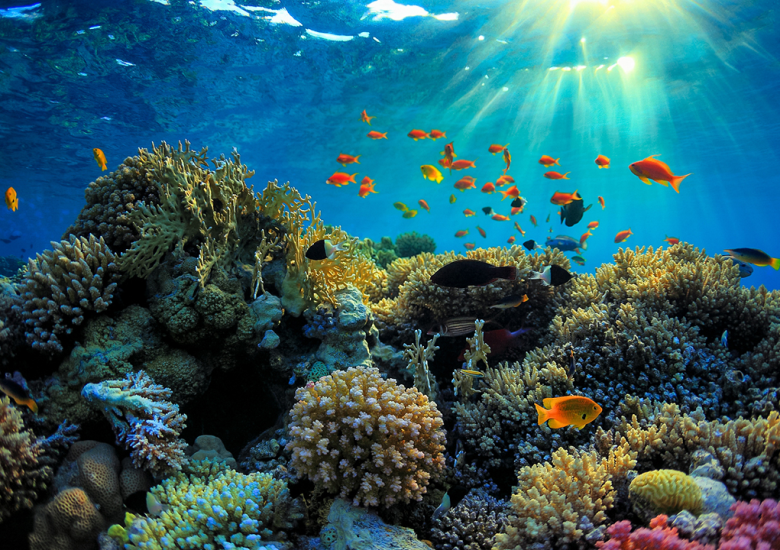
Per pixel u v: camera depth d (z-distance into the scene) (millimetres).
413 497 2812
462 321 4492
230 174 4121
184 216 3803
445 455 3672
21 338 3141
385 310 5477
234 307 3633
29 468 2709
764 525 1949
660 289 4348
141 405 2900
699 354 3625
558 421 2660
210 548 2398
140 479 2914
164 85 16516
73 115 18203
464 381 4164
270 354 3852
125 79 15625
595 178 39219
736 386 3324
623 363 3730
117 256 3492
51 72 14570
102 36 12953
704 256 5414
